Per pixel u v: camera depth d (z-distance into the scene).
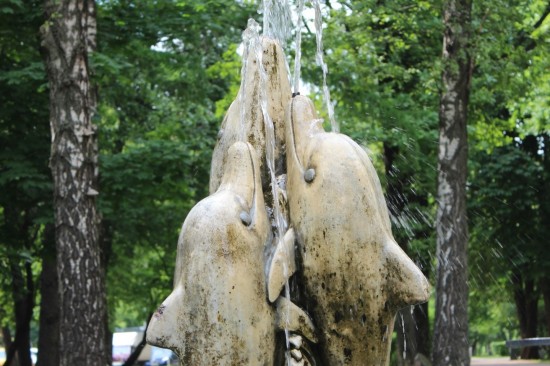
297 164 5.32
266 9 6.82
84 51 13.68
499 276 29.05
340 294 5.11
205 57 22.91
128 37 17.98
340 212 5.11
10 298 27.50
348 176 5.15
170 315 4.91
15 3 16.08
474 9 16.58
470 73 16.64
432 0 16.27
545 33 17.34
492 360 45.25
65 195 13.40
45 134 17.70
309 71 18.56
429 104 20.80
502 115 27.33
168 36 18.27
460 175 16.53
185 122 23.11
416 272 5.11
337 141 5.25
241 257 4.98
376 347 5.16
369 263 5.11
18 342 24.61
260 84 5.79
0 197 17.59
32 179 16.84
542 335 44.12
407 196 20.05
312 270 5.14
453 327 16.12
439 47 18.61
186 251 4.98
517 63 17.06
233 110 5.88
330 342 5.15
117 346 53.41
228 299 4.91
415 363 22.31
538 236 28.23
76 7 13.66
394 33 19.42
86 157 13.53
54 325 22.23
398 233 16.06
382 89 19.73
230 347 4.89
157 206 22.47
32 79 16.78
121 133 24.14
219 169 5.79
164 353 52.00
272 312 5.06
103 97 21.69
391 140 19.11
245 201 5.17
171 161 18.11
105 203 17.53
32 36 17.17
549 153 29.03
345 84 18.77
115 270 29.08
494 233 28.38
